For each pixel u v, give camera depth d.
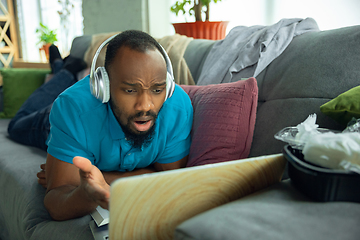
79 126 0.73
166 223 0.46
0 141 1.45
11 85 2.04
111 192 0.39
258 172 0.53
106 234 0.60
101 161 0.82
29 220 0.78
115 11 2.44
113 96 0.62
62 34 3.30
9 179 1.05
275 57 1.03
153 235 0.45
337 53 0.86
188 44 1.50
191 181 0.46
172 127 0.85
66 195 0.67
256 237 0.36
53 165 0.73
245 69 1.10
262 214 0.42
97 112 0.74
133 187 0.41
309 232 0.37
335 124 0.78
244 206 0.45
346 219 0.40
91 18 2.70
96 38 1.96
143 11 2.25
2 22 3.65
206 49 1.40
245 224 0.39
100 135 0.75
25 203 0.85
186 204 0.47
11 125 1.49
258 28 1.26
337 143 0.45
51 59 2.05
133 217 0.42
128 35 0.60
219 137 0.83
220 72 1.18
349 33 0.87
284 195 0.49
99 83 0.62
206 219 0.42
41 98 1.58
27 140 1.36
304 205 0.44
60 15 3.23
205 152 0.84
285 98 0.91
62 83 1.67
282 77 0.96
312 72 0.88
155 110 0.64
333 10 1.55
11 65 3.71
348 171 0.43
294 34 1.08
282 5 1.76
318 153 0.47
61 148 0.73
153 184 0.42
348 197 0.45
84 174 0.56
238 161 0.50
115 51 0.60
